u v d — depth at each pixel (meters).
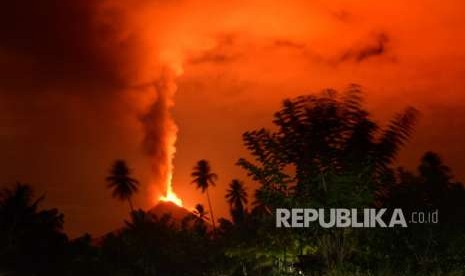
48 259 64.00
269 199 15.94
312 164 14.91
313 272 16.58
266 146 15.60
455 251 19.48
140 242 71.56
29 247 62.59
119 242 72.69
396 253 17.56
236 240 35.97
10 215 61.84
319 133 14.65
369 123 14.44
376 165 14.59
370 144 14.42
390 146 14.39
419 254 18.27
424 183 19.72
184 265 70.06
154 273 70.75
